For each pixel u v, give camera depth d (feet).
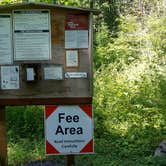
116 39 54.44
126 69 46.96
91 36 23.77
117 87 40.52
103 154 29.78
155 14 54.75
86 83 24.02
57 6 23.41
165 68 46.83
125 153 29.81
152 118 36.19
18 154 29.63
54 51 23.86
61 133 24.17
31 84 23.98
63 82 24.02
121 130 34.78
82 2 68.44
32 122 34.88
